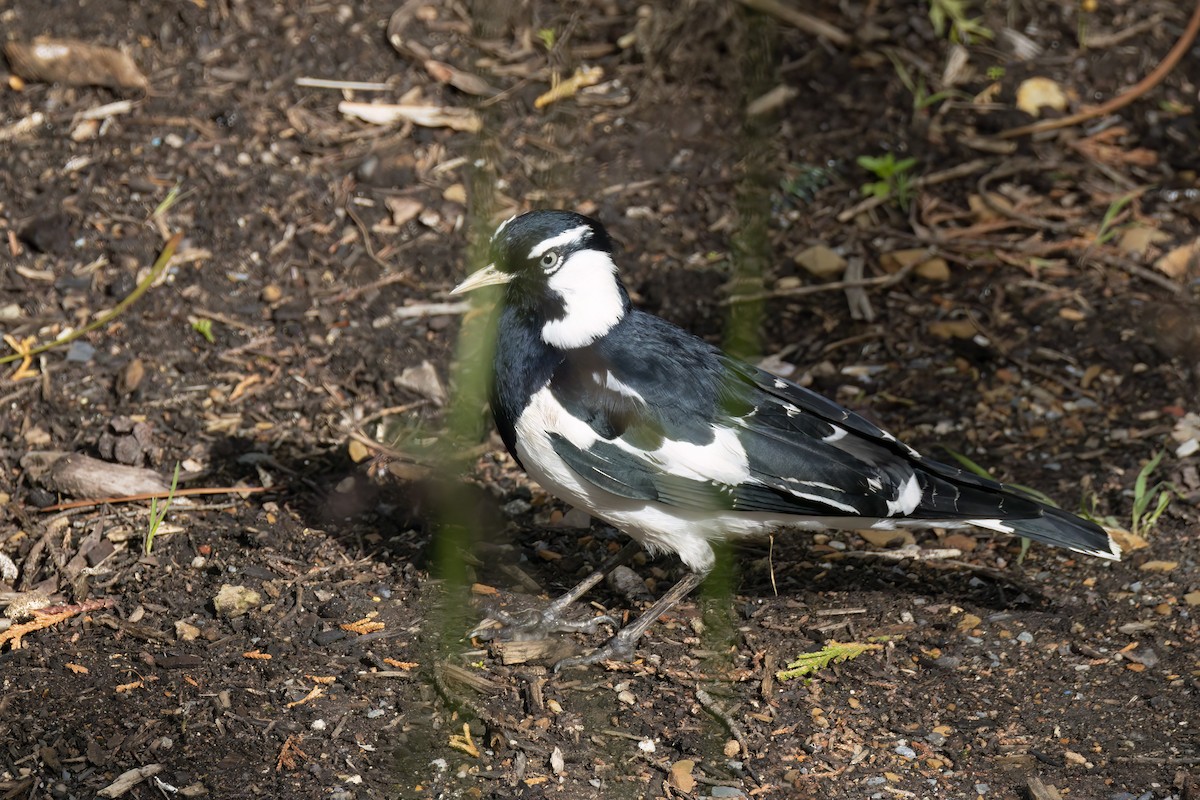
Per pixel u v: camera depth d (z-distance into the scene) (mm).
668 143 13906
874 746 8305
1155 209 13203
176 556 9703
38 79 13805
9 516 9984
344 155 13438
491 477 10703
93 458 10461
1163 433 10914
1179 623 9188
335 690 8641
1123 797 7828
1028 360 11758
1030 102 14383
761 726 8477
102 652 8859
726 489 8773
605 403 8734
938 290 12547
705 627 9375
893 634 9250
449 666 8859
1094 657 8961
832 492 8789
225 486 10383
